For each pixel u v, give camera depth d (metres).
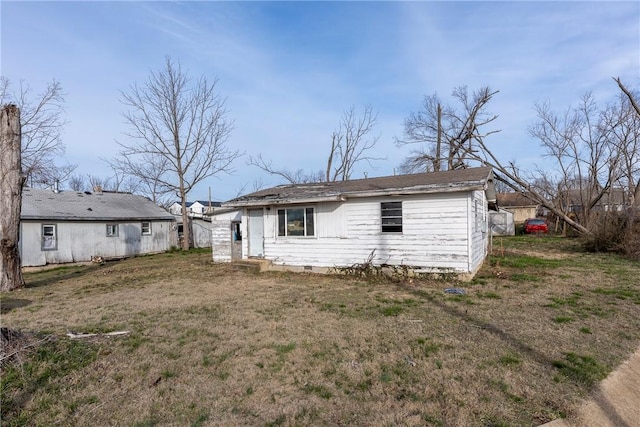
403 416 3.37
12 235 11.00
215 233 16.33
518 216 43.19
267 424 3.30
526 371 4.20
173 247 25.19
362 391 3.87
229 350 5.11
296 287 9.92
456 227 10.00
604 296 7.76
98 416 3.49
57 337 5.59
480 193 12.12
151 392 3.95
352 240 11.57
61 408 3.63
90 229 19.94
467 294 8.27
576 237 23.94
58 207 19.42
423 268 10.44
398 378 4.13
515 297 7.84
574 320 6.11
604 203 30.09
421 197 10.45
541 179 32.09
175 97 24.52
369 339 5.41
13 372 4.28
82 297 9.48
